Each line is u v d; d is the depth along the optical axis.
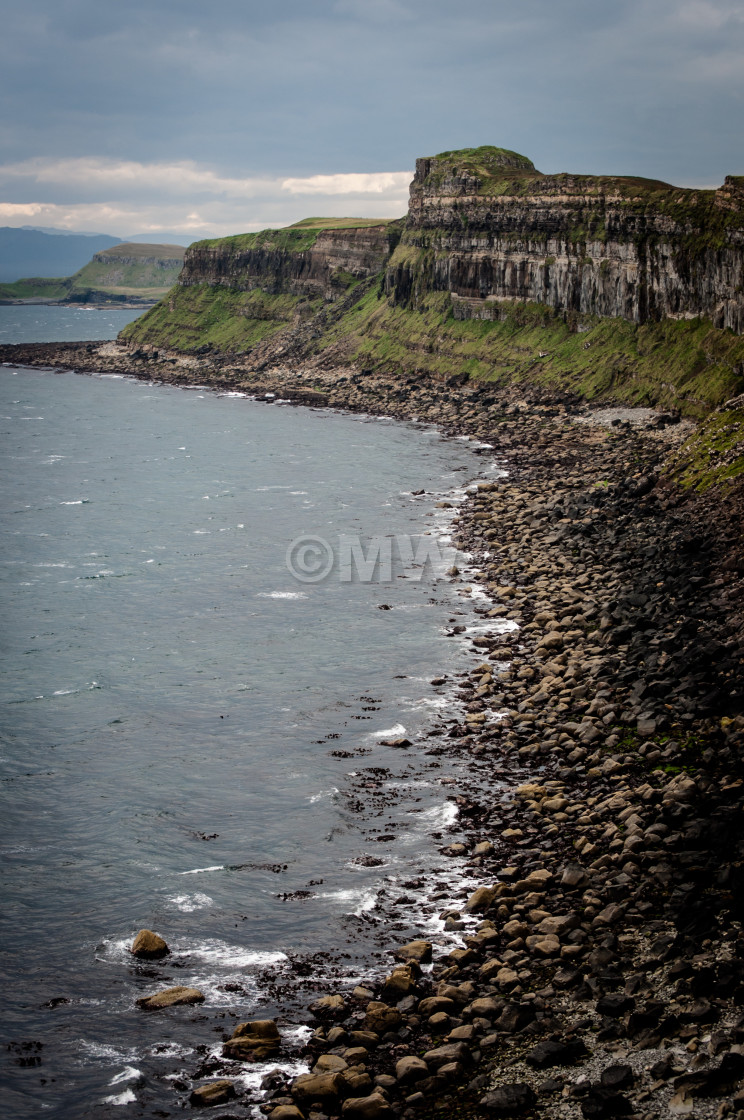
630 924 33.28
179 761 51.19
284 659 64.31
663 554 74.19
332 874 40.19
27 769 50.81
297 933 36.47
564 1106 25.33
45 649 67.12
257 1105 27.89
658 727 48.31
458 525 95.69
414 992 31.88
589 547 81.00
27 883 40.81
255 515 103.38
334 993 32.94
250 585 80.12
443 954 34.12
